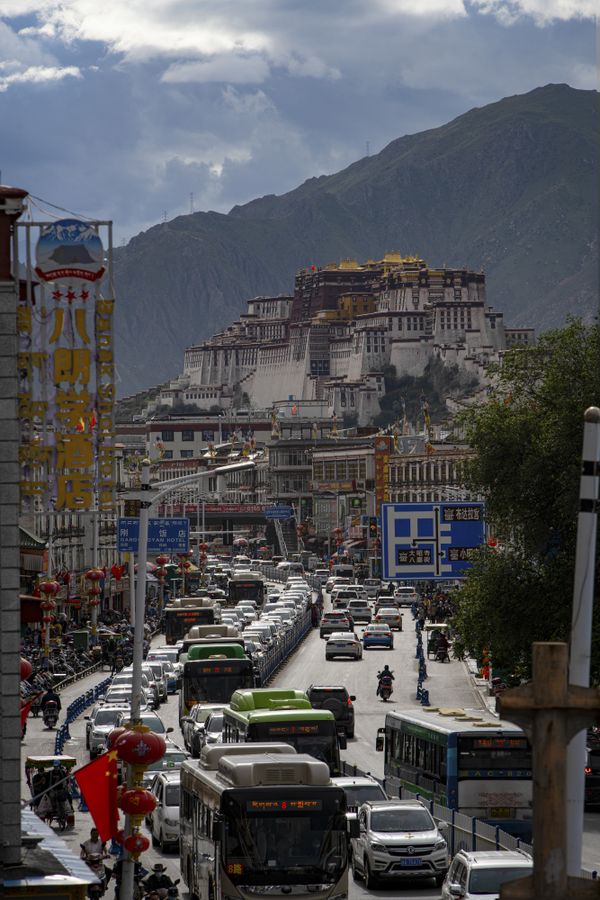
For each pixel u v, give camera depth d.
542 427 85.50
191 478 69.69
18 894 28.08
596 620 76.38
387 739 68.69
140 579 51.22
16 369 33.91
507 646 85.44
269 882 42.94
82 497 34.12
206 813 46.47
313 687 95.81
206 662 96.62
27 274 34.28
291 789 43.62
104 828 38.62
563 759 15.56
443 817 56.97
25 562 140.62
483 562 87.38
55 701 102.31
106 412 34.50
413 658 151.12
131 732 38.44
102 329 34.50
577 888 15.43
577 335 87.94
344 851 43.62
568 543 85.88
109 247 34.53
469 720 62.88
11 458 33.72
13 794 32.38
